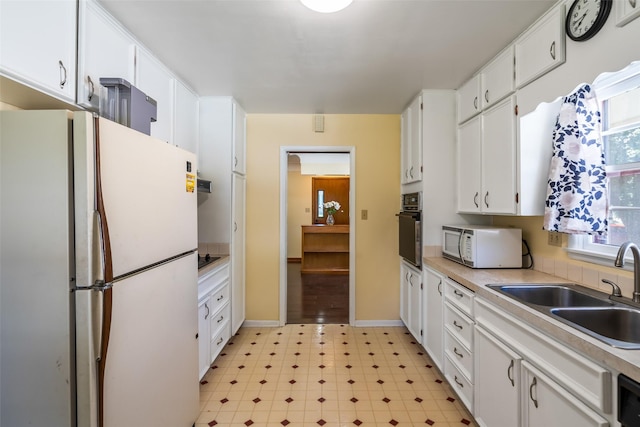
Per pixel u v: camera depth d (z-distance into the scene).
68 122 0.97
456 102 2.63
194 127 2.66
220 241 2.79
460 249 2.30
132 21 1.63
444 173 2.67
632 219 1.52
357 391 2.17
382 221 3.33
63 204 0.97
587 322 1.34
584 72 1.35
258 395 2.12
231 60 2.09
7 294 0.99
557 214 1.74
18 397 1.00
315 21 1.65
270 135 3.31
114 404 1.07
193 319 1.71
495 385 1.54
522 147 1.81
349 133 3.32
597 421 0.96
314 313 3.73
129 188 1.15
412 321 2.92
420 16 1.61
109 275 1.02
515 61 1.83
